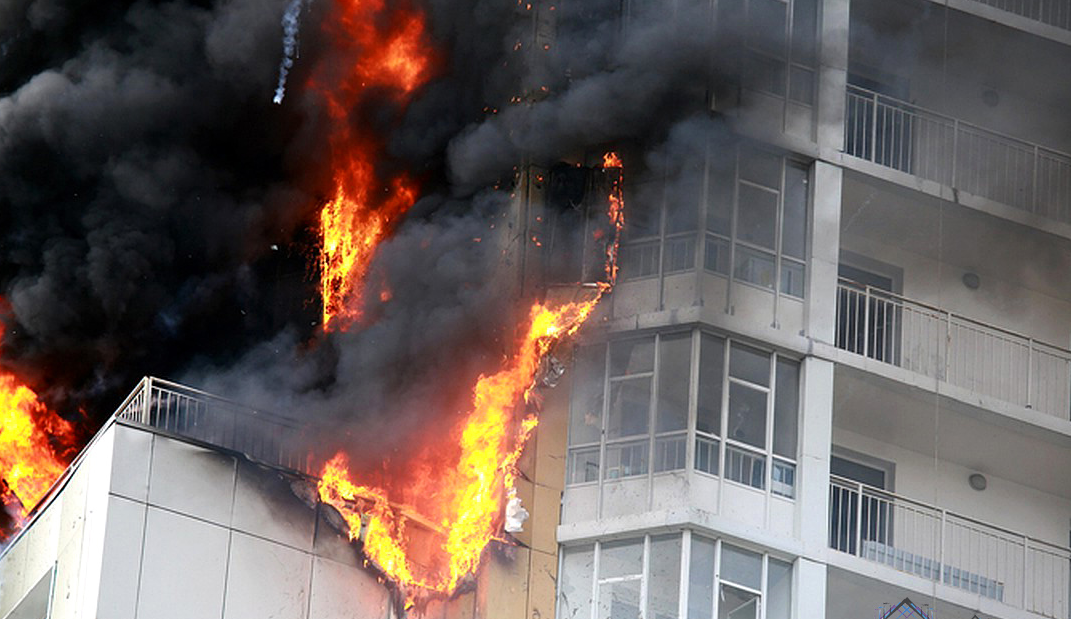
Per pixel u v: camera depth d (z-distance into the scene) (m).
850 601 65.06
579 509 64.12
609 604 63.12
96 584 58.25
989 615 65.31
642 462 64.12
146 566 58.75
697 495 63.59
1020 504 68.56
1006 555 67.00
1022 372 68.56
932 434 67.62
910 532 66.69
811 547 64.06
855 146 68.56
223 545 59.59
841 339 67.06
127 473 59.22
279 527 60.34
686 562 62.94
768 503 64.25
